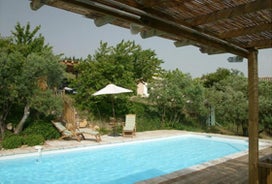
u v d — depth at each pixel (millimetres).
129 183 7422
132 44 21219
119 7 2682
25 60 10383
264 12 3064
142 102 19234
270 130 15016
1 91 9852
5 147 9383
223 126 17641
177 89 17109
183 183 5543
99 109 15906
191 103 17438
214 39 3973
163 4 2770
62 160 9617
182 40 4012
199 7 2893
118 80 15930
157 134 14961
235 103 15383
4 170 8250
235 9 2889
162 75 21172
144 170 8773
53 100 10867
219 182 5637
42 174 7965
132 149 12141
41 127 11258
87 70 15953
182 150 12375
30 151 9156
